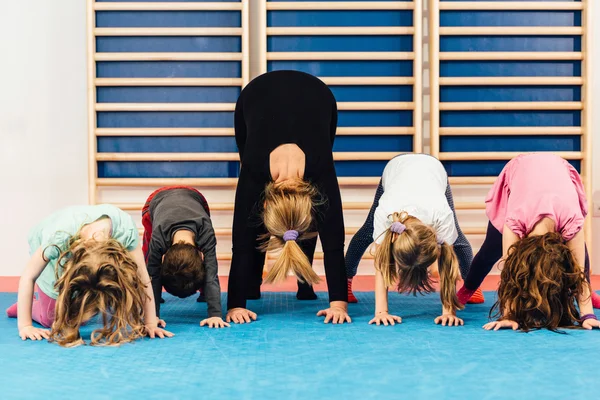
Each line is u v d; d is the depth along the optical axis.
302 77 2.63
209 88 3.94
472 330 2.23
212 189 4.02
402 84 3.95
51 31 3.95
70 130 3.96
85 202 3.97
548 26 3.95
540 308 2.17
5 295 3.20
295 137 2.41
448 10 3.94
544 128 3.93
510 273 2.22
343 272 2.48
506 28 3.92
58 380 1.58
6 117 3.94
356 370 1.68
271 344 2.01
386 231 2.32
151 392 1.48
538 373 1.64
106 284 1.94
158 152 3.94
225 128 3.94
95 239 2.04
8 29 3.93
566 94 3.96
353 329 2.27
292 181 2.35
